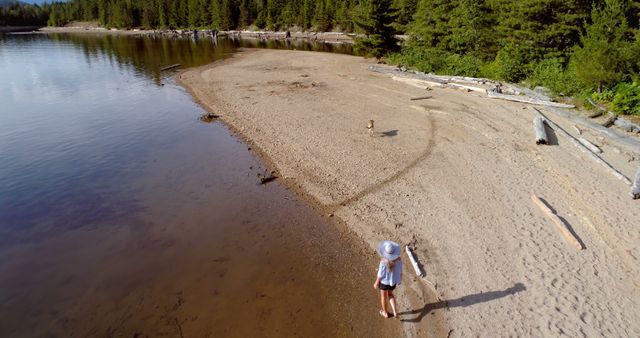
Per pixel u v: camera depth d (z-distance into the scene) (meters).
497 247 10.59
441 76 29.27
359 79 31.27
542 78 24.20
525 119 19.73
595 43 19.77
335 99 25.22
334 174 15.41
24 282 10.30
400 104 23.44
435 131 18.77
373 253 11.05
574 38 26.03
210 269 10.69
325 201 13.77
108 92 31.42
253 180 15.69
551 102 21.22
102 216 13.41
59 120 24.09
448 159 15.76
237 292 9.84
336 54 49.00
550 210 11.89
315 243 11.67
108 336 8.59
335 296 9.64
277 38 86.12
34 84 34.94
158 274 10.52
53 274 10.58
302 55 48.50
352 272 10.43
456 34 33.44
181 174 16.44
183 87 32.16
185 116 24.19
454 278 9.70
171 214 13.45
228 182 15.62
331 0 88.12
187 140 20.22
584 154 15.61
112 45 72.31
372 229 11.97
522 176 14.16
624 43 19.52
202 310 9.28
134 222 13.00
